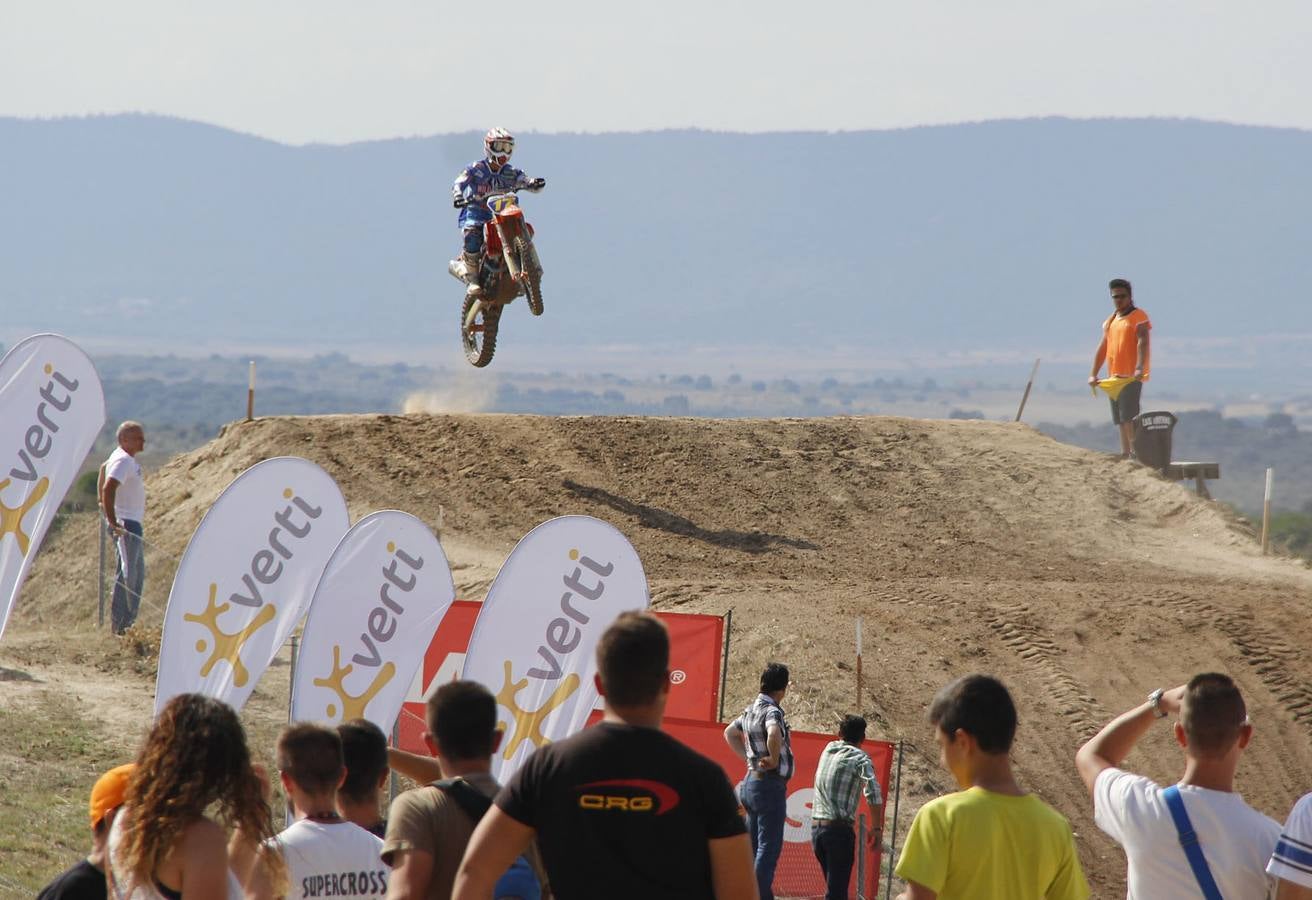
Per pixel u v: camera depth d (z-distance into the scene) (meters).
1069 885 13.91
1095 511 60.31
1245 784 41.50
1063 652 46.41
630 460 61.28
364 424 61.41
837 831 30.20
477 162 52.00
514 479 57.75
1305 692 45.41
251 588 25.86
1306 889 12.61
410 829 14.03
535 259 50.44
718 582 49.34
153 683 41.19
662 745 12.12
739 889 12.09
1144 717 14.48
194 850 12.43
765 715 29.81
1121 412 65.12
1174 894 13.28
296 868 14.40
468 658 24.45
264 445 58.59
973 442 66.25
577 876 11.87
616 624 12.44
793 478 61.28
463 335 53.62
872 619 46.97
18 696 38.62
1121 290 64.62
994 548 56.41
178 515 55.78
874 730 40.44
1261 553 57.53
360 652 25.14
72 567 53.78
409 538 25.77
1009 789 13.87
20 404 30.95
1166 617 48.72
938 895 13.62
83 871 13.56
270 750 35.44
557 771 12.05
